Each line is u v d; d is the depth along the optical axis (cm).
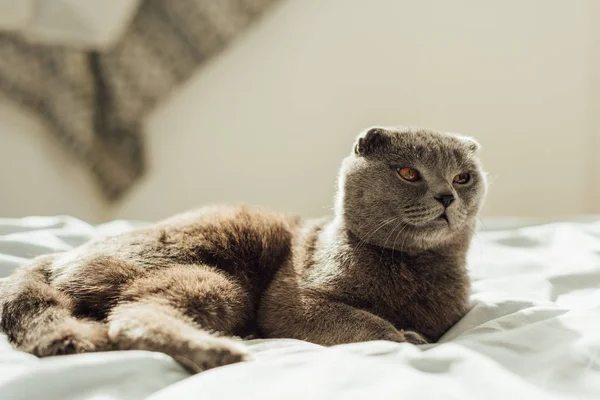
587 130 353
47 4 287
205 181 343
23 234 191
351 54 339
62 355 109
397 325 150
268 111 340
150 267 139
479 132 349
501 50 345
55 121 305
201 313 131
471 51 344
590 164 354
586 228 207
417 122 345
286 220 174
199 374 95
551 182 354
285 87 339
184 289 132
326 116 342
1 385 89
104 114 313
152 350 111
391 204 154
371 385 89
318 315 142
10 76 296
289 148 343
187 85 333
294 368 96
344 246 154
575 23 346
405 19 339
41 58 298
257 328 150
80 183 324
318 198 346
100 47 302
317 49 338
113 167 318
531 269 182
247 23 320
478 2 341
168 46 310
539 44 346
